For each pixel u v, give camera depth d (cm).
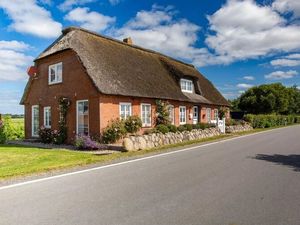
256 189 726
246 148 1590
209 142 1956
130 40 2948
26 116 2511
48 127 2256
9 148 1683
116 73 2091
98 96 1872
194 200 636
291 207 588
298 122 6712
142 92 2161
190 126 2436
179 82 2839
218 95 3703
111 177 865
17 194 684
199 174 905
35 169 988
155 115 2345
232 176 875
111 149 1667
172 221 513
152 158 1247
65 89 2108
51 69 2266
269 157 1258
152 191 709
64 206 596
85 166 1058
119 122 1955
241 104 7012
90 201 629
